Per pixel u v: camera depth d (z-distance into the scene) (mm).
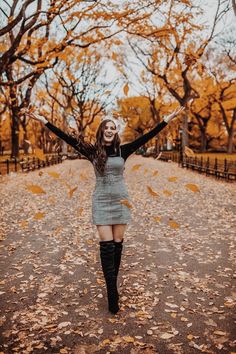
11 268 4977
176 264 5066
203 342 3080
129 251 5715
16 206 10188
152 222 7910
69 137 3873
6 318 3537
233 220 7977
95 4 7562
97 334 3223
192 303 3822
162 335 3180
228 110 52031
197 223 7766
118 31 8375
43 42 9734
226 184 15977
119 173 3768
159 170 26188
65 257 5410
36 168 27422
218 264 5059
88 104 33719
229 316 3533
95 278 4570
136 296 4012
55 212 9203
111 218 3699
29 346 3031
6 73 17250
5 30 9312
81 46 9195
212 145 64250
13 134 31766
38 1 11203
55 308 3742
